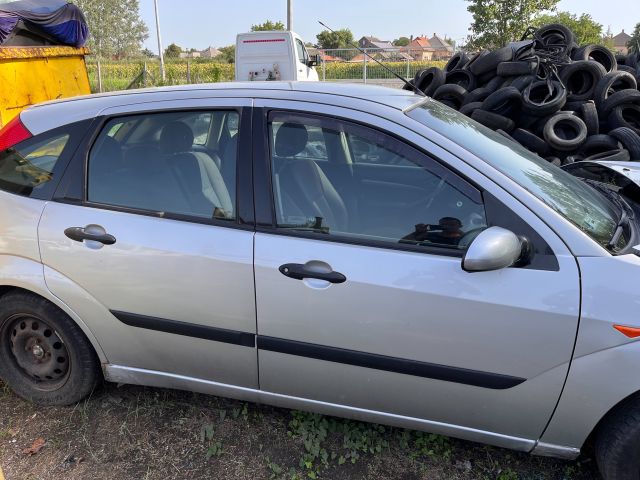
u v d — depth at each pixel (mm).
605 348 1799
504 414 1995
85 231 2289
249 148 2184
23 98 7184
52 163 2414
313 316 2047
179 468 2264
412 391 2062
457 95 6805
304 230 2104
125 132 2375
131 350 2404
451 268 1909
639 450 1868
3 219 2416
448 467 2275
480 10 22344
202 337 2242
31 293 2469
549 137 5641
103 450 2355
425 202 2055
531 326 1844
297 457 2324
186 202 2248
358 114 2127
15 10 7062
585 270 1821
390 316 1962
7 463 2271
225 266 2111
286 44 12398
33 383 2621
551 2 21875
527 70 6270
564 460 2295
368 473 2240
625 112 5965
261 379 2258
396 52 20703
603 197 2459
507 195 1923
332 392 2180
